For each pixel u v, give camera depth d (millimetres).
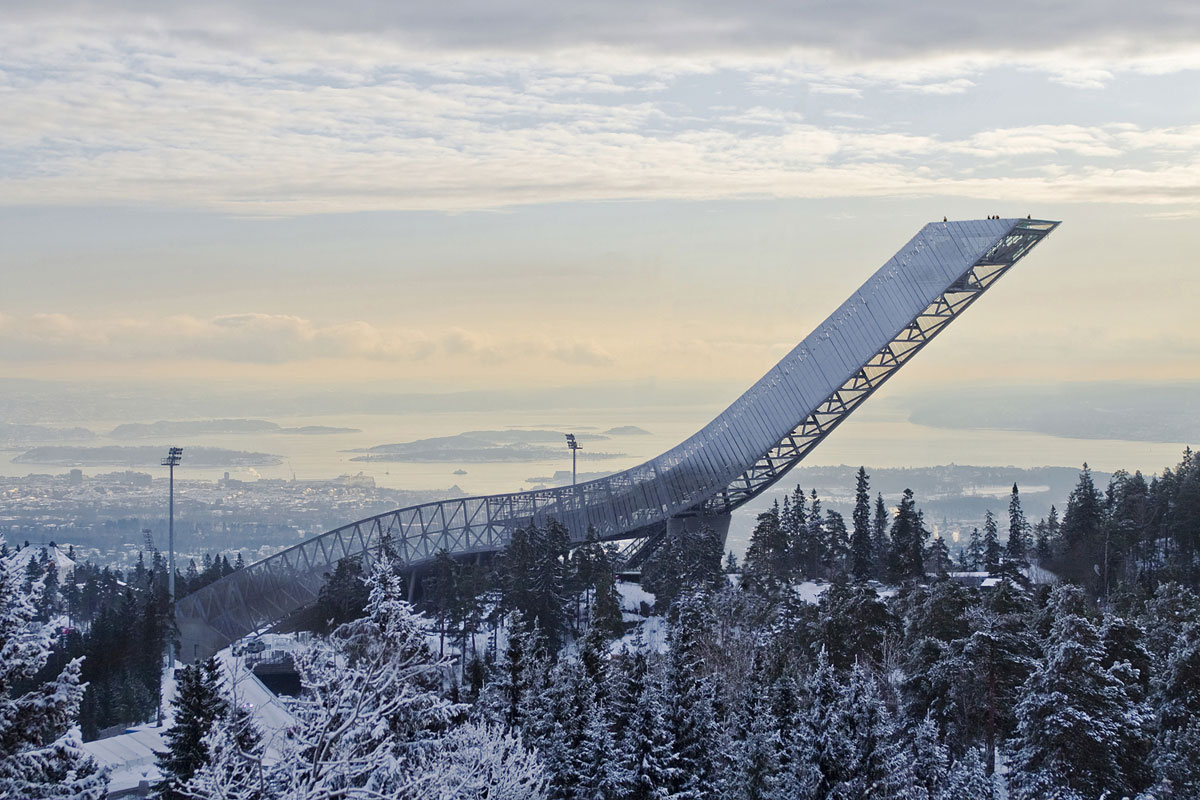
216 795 37938
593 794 67375
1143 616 111312
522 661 80938
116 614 158625
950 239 170625
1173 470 197500
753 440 184375
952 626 100125
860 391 181625
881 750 65375
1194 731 70312
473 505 193125
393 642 45500
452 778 43562
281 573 182125
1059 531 189875
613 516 192250
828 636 102688
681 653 74312
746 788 66500
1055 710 68938
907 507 178250
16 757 39594
